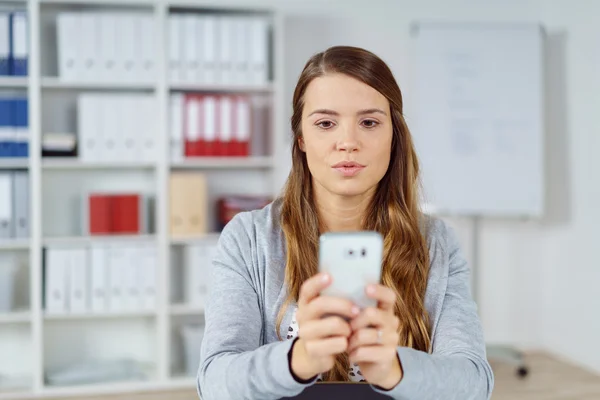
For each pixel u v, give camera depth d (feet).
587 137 13.50
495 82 13.58
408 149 3.85
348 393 3.06
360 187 3.48
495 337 14.96
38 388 11.91
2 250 12.77
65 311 12.10
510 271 14.96
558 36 14.34
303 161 3.89
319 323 2.57
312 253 3.83
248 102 12.55
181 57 12.31
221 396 3.01
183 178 12.41
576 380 12.77
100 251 12.17
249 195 13.57
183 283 12.91
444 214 14.34
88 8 12.67
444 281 3.92
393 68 14.19
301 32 13.87
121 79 12.17
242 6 12.36
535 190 13.61
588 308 13.53
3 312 12.08
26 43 11.94
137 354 13.43
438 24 13.61
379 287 2.61
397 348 2.95
